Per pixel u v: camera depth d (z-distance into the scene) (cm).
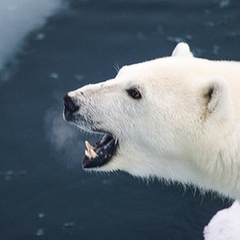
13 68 1762
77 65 1756
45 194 1466
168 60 1004
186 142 980
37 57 1789
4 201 1452
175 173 1040
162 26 1845
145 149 1022
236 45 1775
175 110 968
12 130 1599
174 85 969
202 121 959
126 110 995
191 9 1891
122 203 1449
